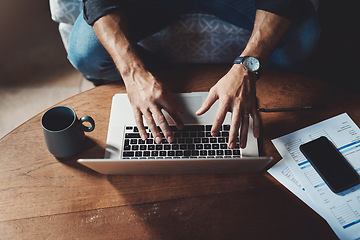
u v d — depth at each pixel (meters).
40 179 0.80
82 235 0.73
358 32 1.72
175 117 0.83
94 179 0.80
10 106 1.67
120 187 0.79
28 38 1.87
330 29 1.74
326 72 1.60
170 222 0.74
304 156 0.80
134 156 0.81
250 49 0.91
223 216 0.74
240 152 0.80
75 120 0.76
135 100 0.87
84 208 0.76
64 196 0.78
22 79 1.74
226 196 0.77
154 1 1.12
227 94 0.84
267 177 0.79
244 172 0.80
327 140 0.81
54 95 1.69
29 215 0.75
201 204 0.76
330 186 0.75
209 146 0.81
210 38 1.37
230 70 0.89
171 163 0.69
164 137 0.83
